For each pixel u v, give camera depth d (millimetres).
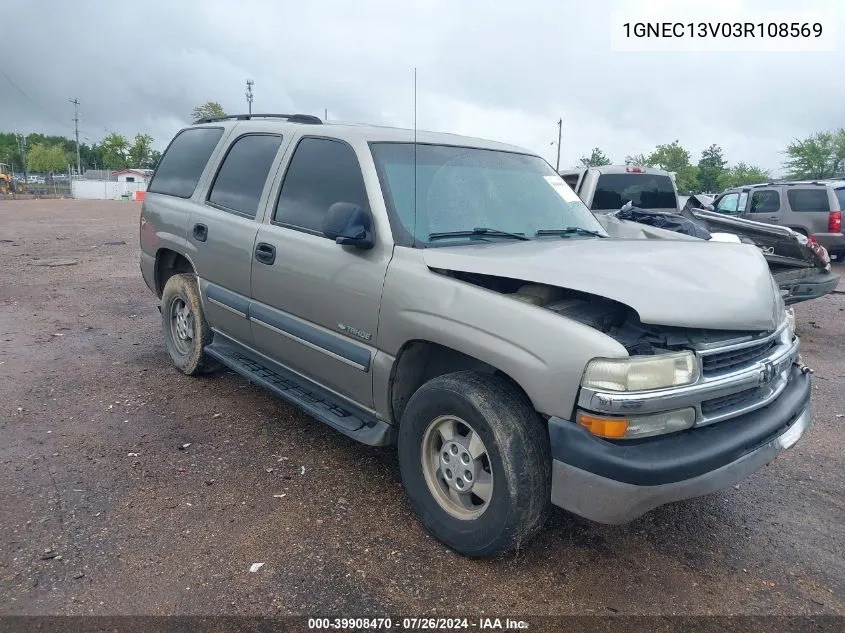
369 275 3578
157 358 6184
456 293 3184
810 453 4676
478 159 4328
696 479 2832
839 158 56844
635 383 2701
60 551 3148
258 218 4492
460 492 3238
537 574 3146
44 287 9602
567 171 11680
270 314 4340
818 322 9062
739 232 8414
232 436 4512
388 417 3627
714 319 2891
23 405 4902
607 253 3348
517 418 2945
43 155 96312
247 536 3344
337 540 3342
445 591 2994
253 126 4996
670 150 70125
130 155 92062
